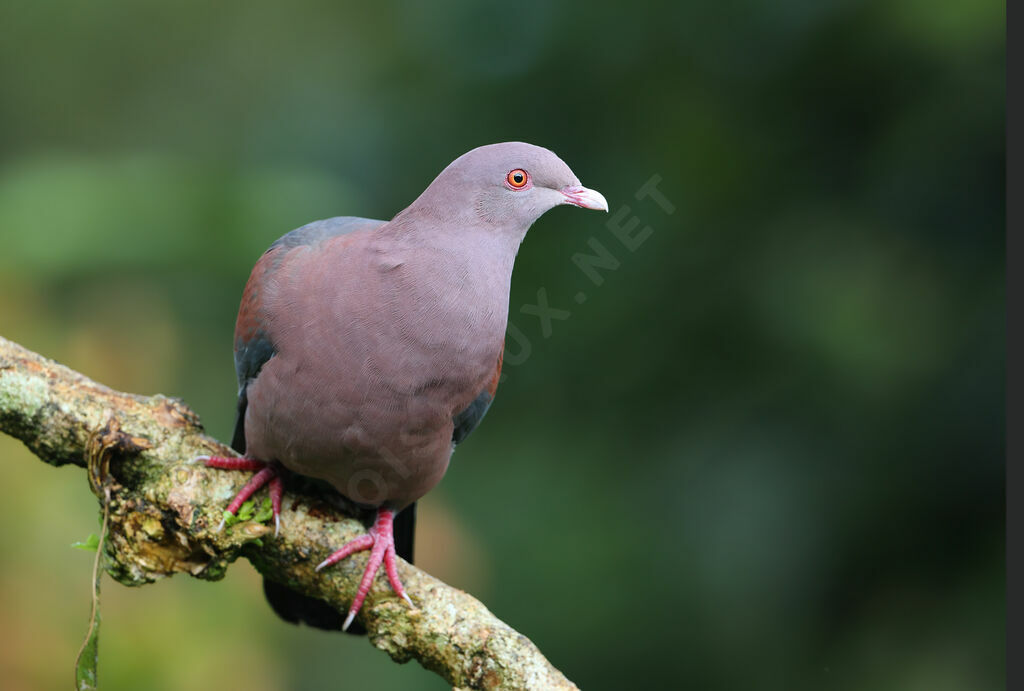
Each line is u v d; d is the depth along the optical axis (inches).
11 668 306.2
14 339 360.8
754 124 462.3
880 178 434.6
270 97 602.2
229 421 414.3
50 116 606.9
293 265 261.1
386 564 258.8
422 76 506.3
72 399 255.8
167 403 265.1
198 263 391.5
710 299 461.7
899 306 426.0
